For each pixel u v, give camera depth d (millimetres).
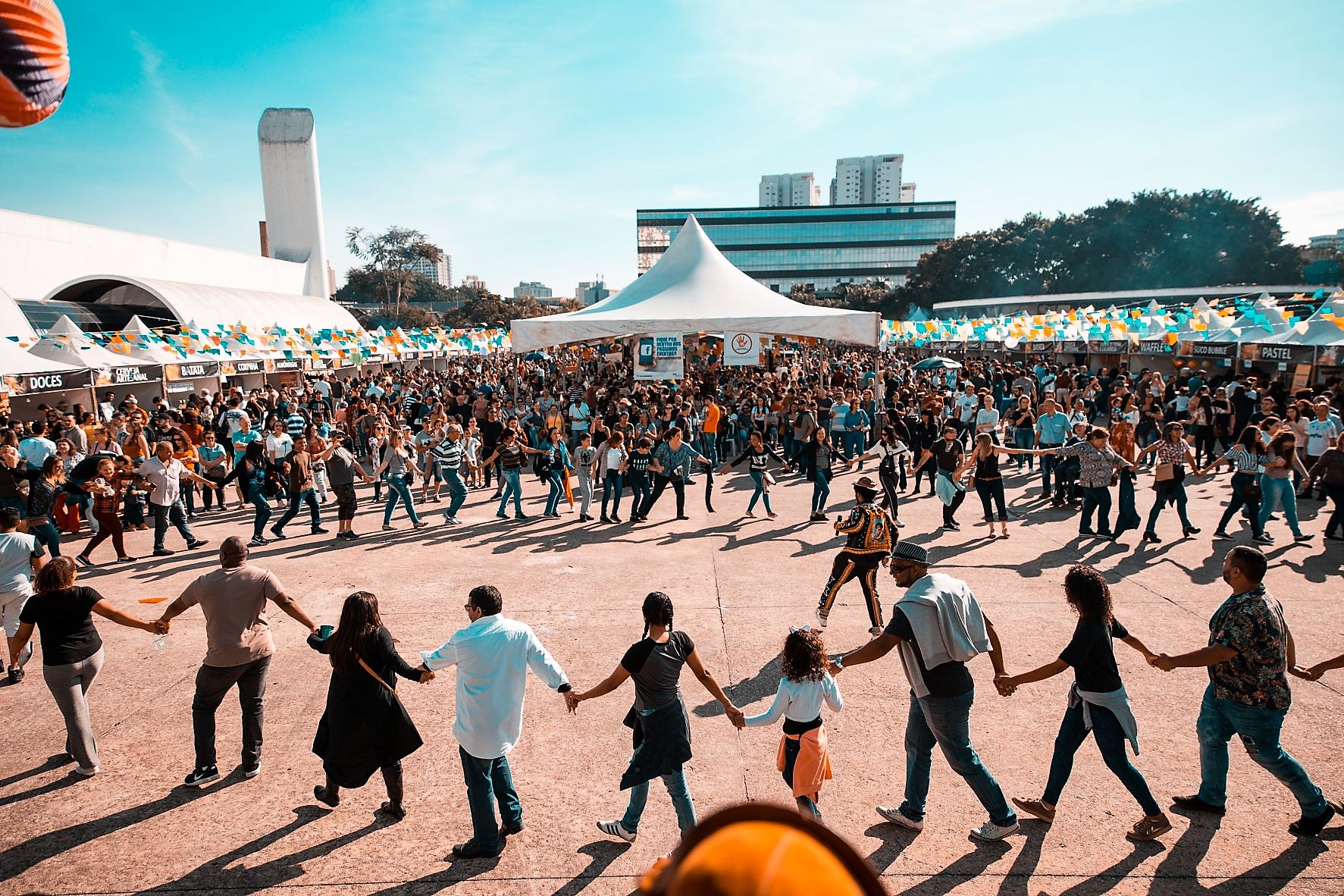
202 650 6730
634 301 21141
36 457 11156
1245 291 50531
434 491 13570
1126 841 3947
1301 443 12266
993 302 63406
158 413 16250
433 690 5891
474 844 3895
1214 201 62406
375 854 3984
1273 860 3764
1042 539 9836
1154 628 6719
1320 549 9000
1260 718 3854
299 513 12477
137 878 3801
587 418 16953
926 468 12773
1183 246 62531
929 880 3678
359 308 85438
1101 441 9586
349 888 3725
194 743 4895
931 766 4574
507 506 12797
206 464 12367
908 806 4070
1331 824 4027
